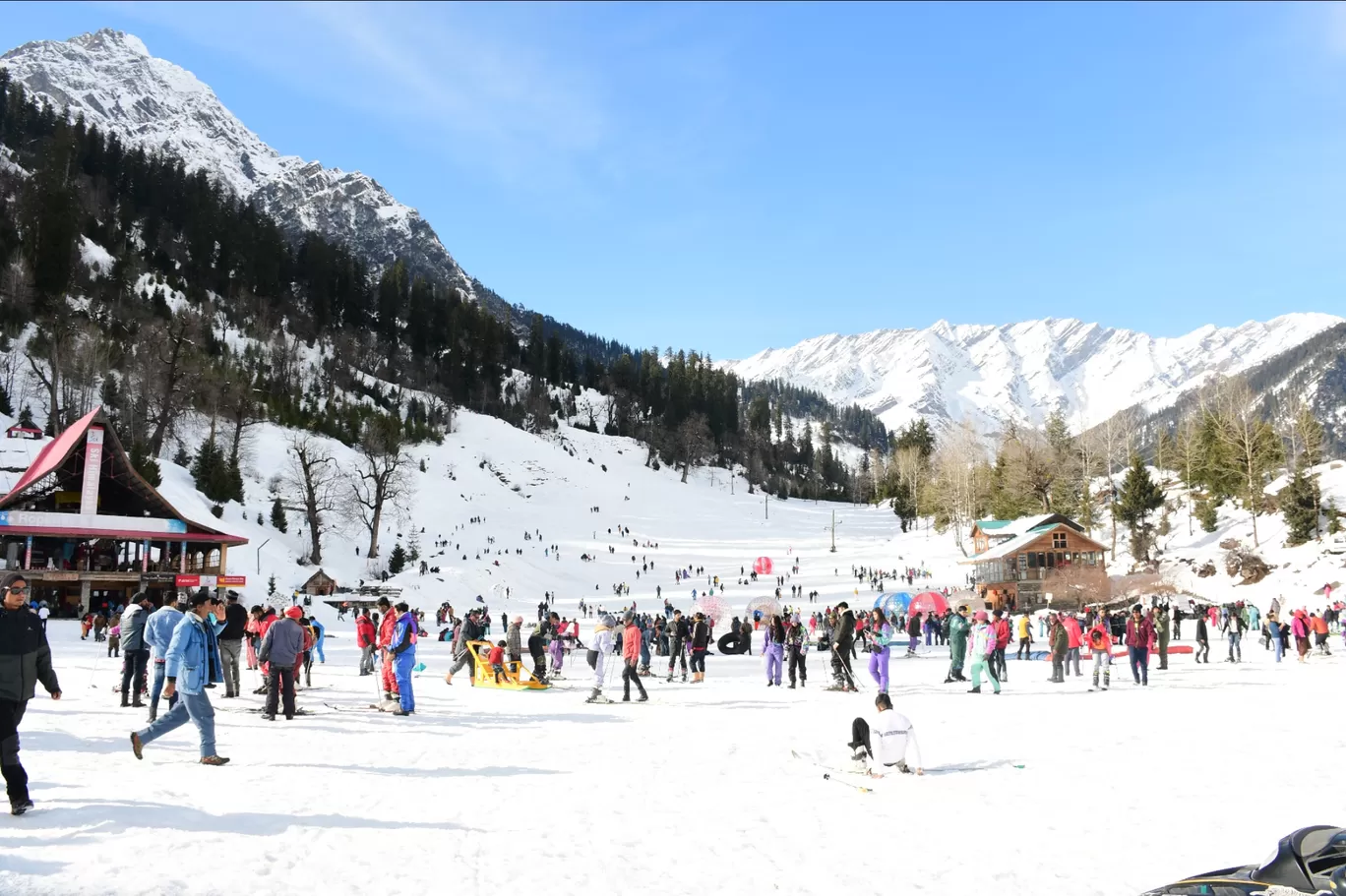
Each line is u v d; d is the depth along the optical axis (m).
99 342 89.44
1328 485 71.88
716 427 189.38
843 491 185.00
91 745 11.56
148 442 82.00
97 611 49.47
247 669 23.72
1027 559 65.12
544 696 19.89
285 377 123.00
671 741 13.19
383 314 179.38
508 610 69.19
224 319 146.50
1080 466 97.00
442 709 16.97
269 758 10.94
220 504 76.88
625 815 8.55
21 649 7.75
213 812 8.01
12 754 7.66
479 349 177.88
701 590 77.88
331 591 65.62
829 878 6.75
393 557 79.56
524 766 10.95
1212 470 77.38
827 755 12.02
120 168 173.00
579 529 109.62
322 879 6.39
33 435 74.44
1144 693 19.95
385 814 8.28
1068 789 9.88
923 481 127.94
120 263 127.12
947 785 10.12
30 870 6.23
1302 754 11.82
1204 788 9.83
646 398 195.50
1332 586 53.16
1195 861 7.17
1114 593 56.75
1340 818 8.41
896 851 7.48
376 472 84.88
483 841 7.53
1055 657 22.91
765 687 22.64
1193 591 60.75
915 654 35.09
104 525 52.84
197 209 167.12
